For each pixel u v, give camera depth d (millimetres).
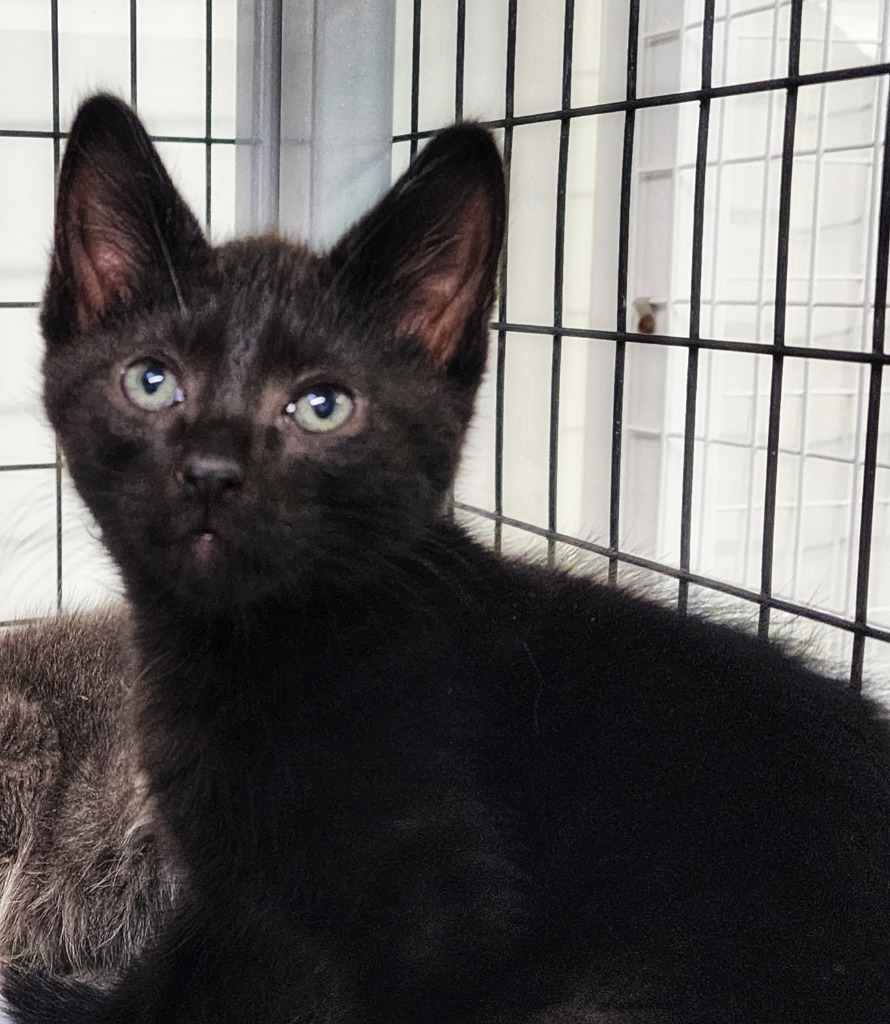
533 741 259
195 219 258
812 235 424
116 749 343
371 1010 247
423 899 244
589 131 468
